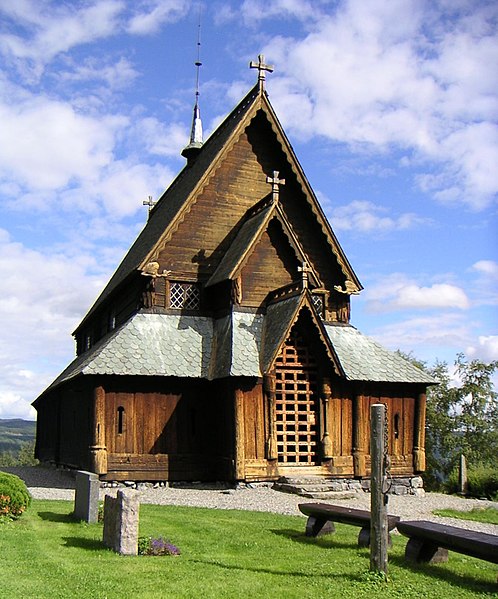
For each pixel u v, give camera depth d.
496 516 20.22
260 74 28.36
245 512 17.48
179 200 29.14
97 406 23.06
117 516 12.04
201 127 37.53
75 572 10.37
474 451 42.66
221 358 24.27
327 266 28.36
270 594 9.68
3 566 10.61
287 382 24.19
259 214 26.64
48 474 28.27
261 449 23.41
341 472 24.31
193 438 24.23
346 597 9.70
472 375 43.97
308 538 14.09
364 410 25.20
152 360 24.12
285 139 28.17
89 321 37.06
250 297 25.73
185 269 26.59
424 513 20.08
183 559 11.65
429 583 10.64
